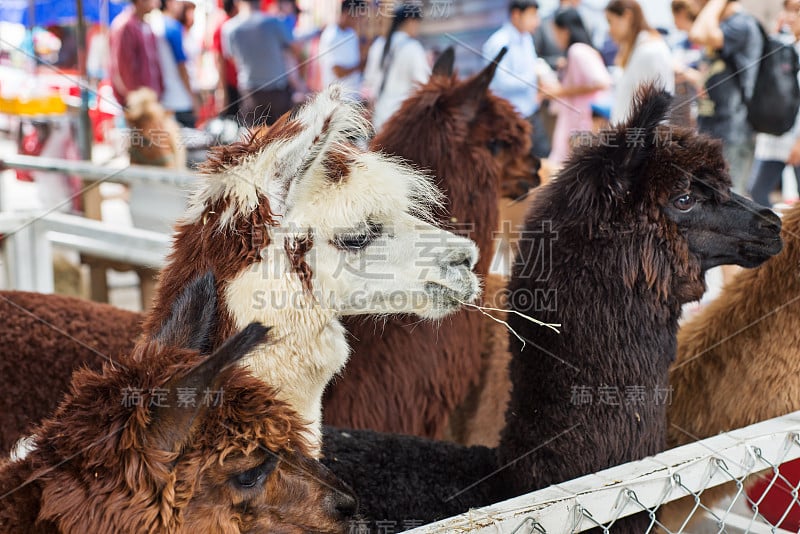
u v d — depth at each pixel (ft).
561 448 8.66
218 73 20.38
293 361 7.71
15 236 15.67
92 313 11.60
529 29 18.08
